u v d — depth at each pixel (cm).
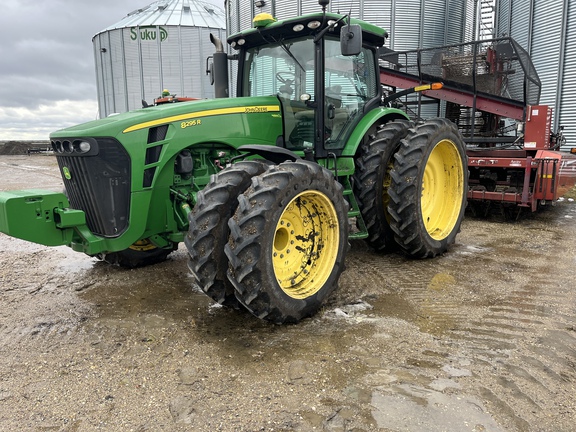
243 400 245
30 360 292
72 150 348
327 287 354
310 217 358
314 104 426
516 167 671
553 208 807
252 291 305
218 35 2562
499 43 856
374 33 486
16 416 235
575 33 1190
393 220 468
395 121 511
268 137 436
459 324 334
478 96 880
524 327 328
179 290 417
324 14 402
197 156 402
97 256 468
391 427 221
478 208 733
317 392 250
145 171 363
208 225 312
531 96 880
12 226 307
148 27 2497
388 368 274
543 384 257
